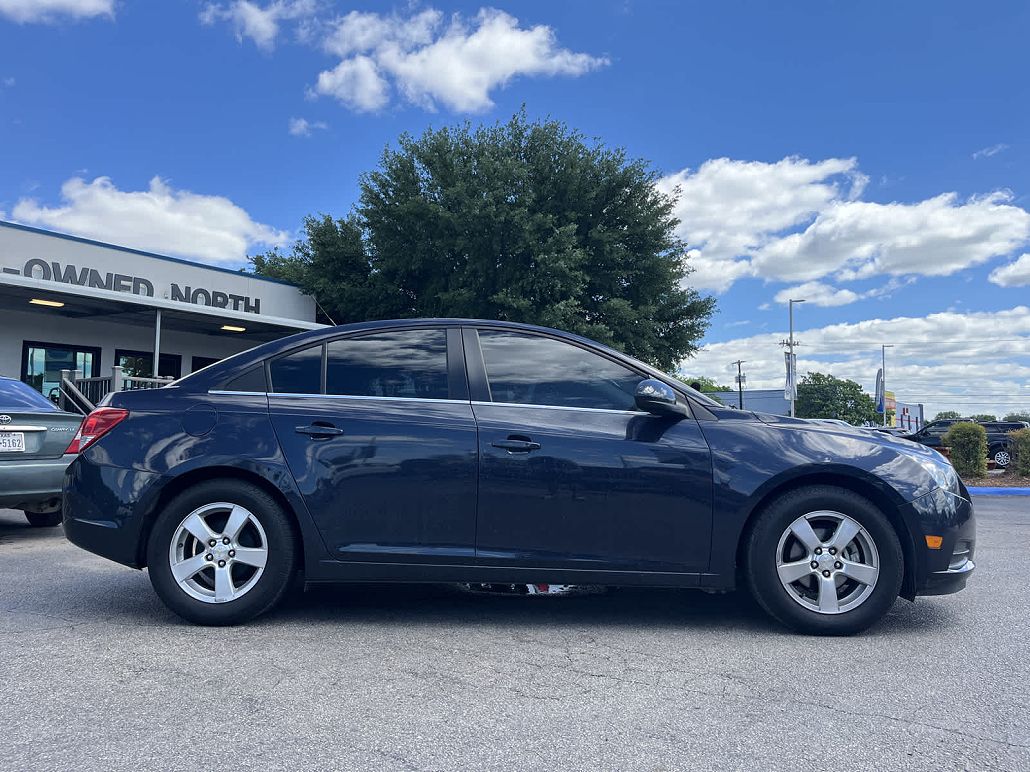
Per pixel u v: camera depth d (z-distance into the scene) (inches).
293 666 130.6
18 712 109.8
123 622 156.8
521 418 156.3
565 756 98.0
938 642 149.1
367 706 113.5
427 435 154.0
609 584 152.6
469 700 116.4
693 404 159.8
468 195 807.1
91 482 154.8
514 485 151.9
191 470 152.8
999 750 100.7
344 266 943.7
